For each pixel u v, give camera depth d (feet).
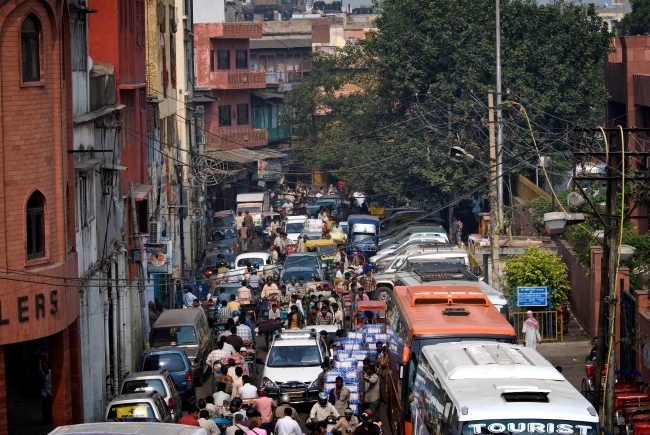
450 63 217.36
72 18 96.37
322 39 434.71
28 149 81.41
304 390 103.40
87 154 100.78
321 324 132.36
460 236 218.38
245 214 241.35
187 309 127.44
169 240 155.12
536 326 115.55
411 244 182.19
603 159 104.01
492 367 57.62
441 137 216.33
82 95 100.78
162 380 90.12
